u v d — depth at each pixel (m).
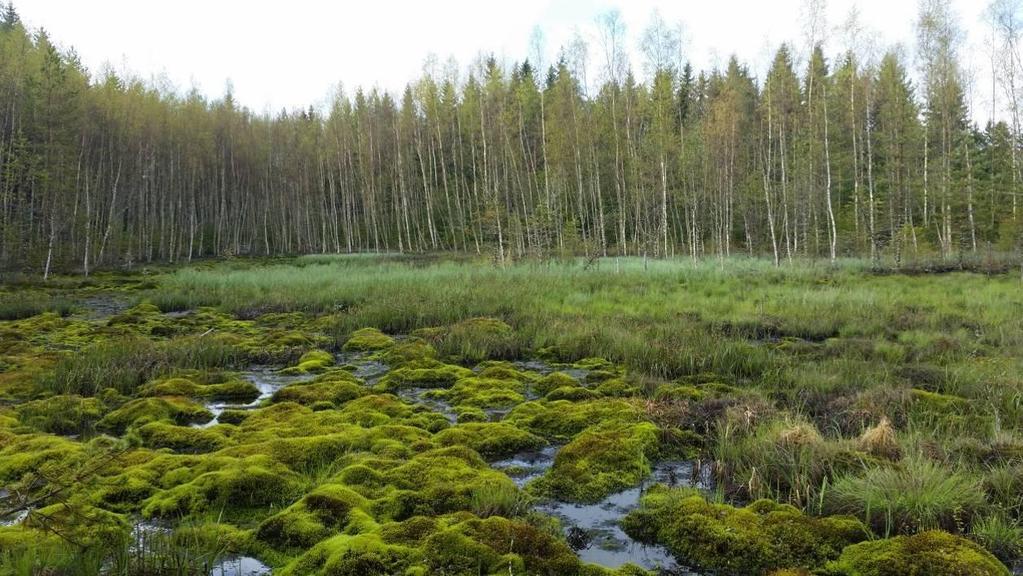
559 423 7.43
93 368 9.80
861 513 4.82
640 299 17.59
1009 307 14.73
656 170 35.41
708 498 5.39
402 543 4.28
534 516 4.94
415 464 5.82
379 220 57.16
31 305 18.47
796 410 7.72
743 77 49.31
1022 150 29.36
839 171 38.84
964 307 15.49
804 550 4.32
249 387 9.35
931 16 30.02
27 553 4.02
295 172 55.28
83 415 7.87
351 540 4.24
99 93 40.81
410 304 15.89
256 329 15.14
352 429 7.05
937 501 4.72
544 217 35.38
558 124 37.25
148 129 44.44
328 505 4.89
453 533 4.31
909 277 22.19
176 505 5.13
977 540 4.39
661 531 4.73
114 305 20.48
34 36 39.56
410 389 9.49
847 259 29.81
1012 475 5.23
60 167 32.22
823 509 5.00
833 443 6.07
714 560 4.31
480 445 6.70
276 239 56.09
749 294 18.05
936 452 5.86
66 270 33.50
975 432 6.80
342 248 54.09
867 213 32.72
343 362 11.63
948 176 30.92
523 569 4.01
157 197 51.56
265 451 6.29
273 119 66.06
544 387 9.24
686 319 14.09
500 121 38.16
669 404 8.02
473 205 51.69
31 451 6.37
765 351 10.91
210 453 6.50
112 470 5.86
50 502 5.18
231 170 55.34
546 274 23.72
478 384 9.37
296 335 13.47
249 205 56.94
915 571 3.89
